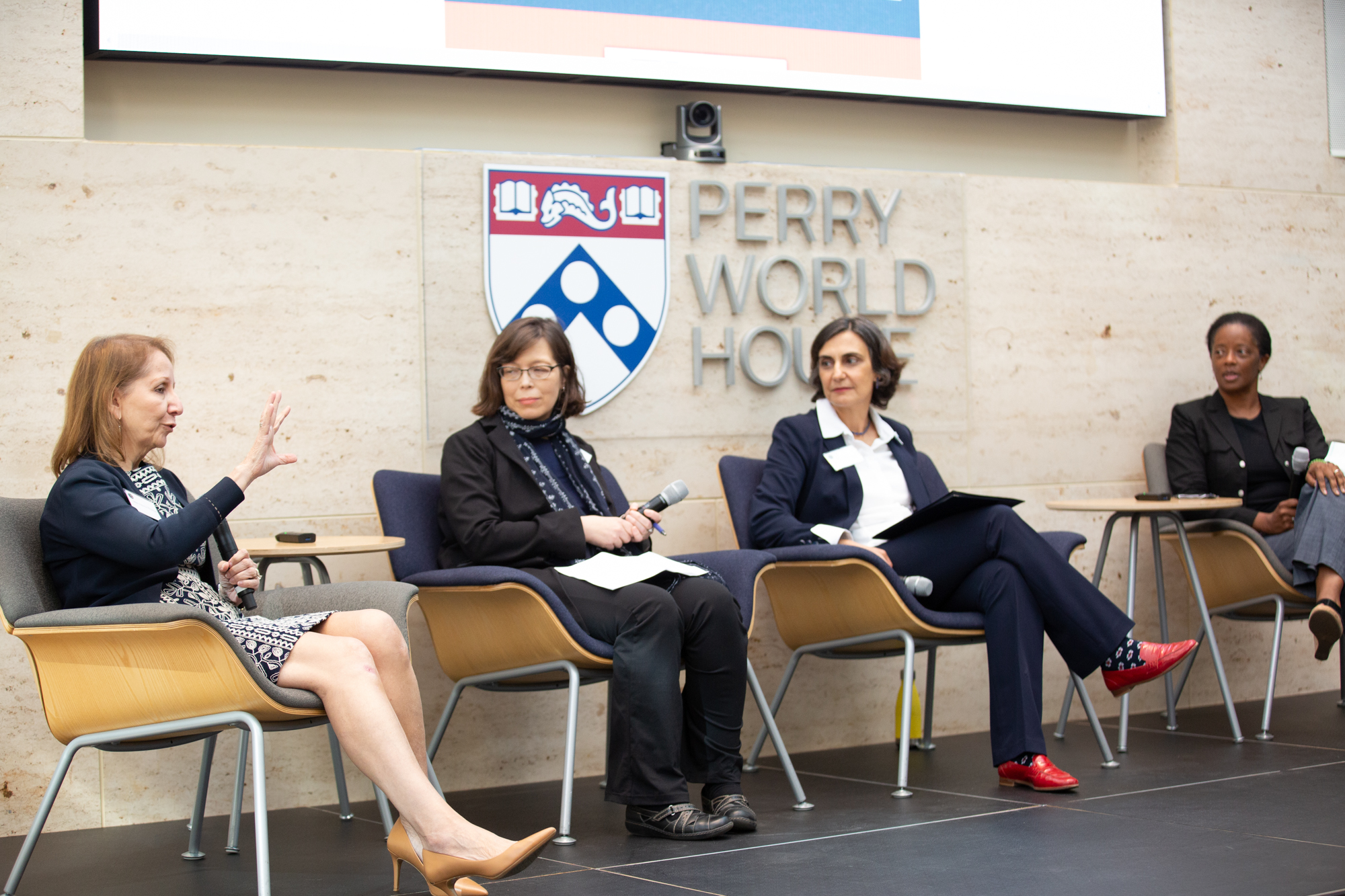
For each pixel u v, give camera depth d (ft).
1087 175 15.51
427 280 11.84
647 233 12.62
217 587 8.10
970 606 10.64
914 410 13.61
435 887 6.86
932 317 13.75
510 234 12.12
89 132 11.62
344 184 11.62
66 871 8.76
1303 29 15.84
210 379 11.18
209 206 11.23
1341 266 15.85
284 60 11.82
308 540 9.68
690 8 13.25
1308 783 10.09
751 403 12.99
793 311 13.16
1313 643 15.52
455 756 11.66
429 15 12.30
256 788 6.73
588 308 12.38
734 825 8.79
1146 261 14.82
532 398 10.29
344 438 11.55
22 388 10.66
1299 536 12.76
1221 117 15.40
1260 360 14.20
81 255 10.85
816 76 13.74
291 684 6.95
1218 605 13.88
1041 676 10.36
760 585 12.89
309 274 11.49
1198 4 15.38
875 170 13.62
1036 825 8.75
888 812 9.46
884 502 11.75
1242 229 15.33
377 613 7.59
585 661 8.99
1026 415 14.14
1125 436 14.62
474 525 9.60
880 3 14.05
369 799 11.31
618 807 10.34
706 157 13.01
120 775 10.64
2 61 10.73
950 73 14.33
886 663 13.37
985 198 14.06
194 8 11.54
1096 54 14.93
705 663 9.11
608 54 12.94
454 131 12.83
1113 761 11.09
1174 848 7.97
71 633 6.91
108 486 7.36
